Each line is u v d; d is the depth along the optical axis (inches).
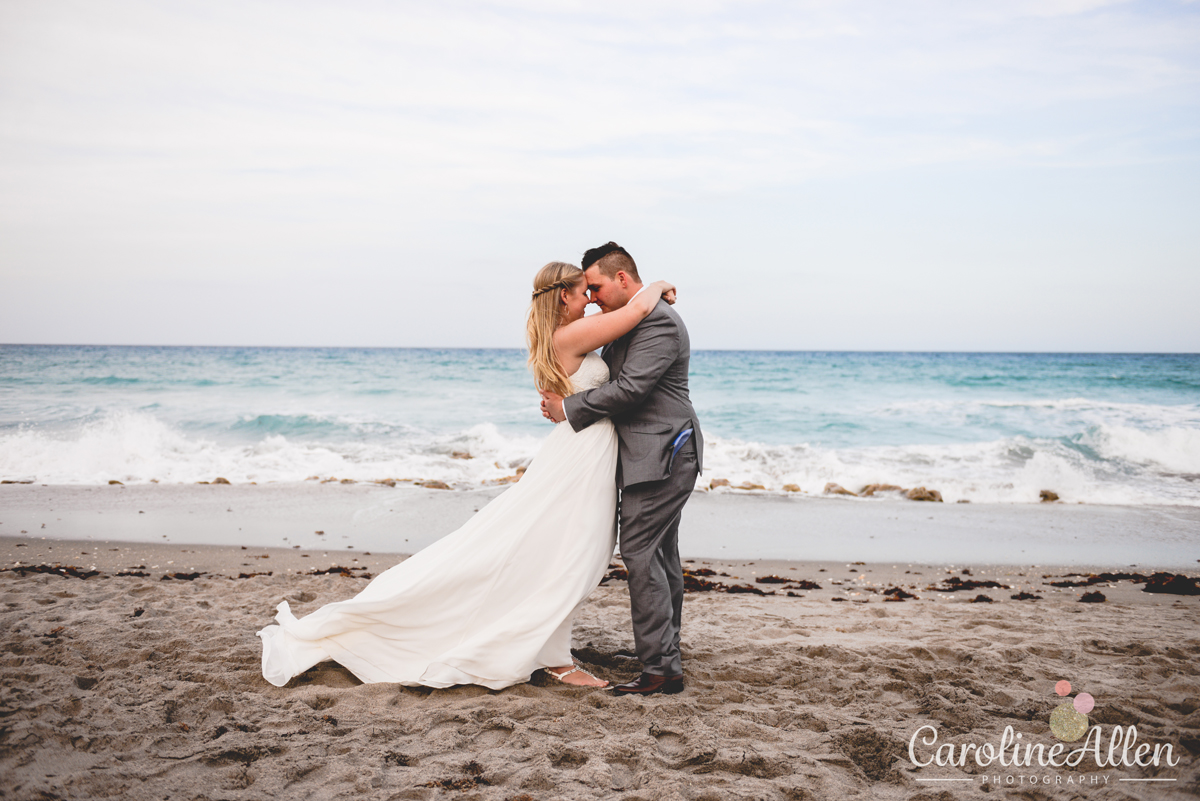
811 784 97.0
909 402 967.6
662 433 128.1
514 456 540.1
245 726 109.5
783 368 1569.9
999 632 175.8
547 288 131.5
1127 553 291.1
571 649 154.3
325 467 480.1
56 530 289.9
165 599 187.3
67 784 87.0
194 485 403.5
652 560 129.9
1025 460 543.8
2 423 629.9
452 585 129.0
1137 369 1584.6
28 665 132.5
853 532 324.8
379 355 2155.5
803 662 147.3
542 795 91.9
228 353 2194.9
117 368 1253.1
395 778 95.6
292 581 215.3
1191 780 98.4
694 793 92.5
